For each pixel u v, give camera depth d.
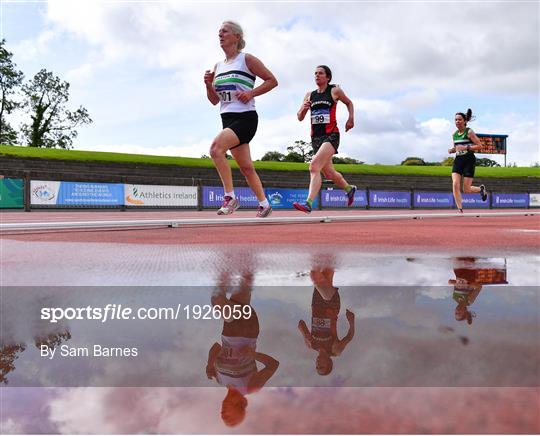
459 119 9.01
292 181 31.48
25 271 1.58
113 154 31.39
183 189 20.06
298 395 0.47
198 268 1.65
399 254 2.21
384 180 33.72
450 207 28.16
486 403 0.44
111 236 3.38
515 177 36.62
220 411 0.43
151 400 0.46
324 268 1.66
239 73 4.43
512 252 2.32
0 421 0.42
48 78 50.16
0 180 15.95
